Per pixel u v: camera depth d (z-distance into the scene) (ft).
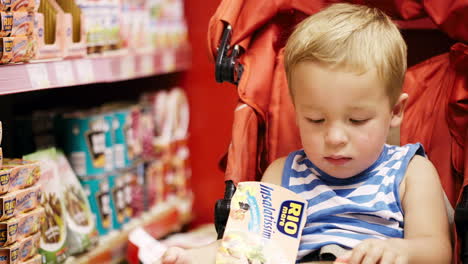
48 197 6.13
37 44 5.54
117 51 7.51
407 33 5.35
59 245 6.17
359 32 3.96
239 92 4.91
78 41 6.38
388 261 3.45
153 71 8.39
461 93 4.65
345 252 3.89
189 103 10.32
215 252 4.06
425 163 4.24
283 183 4.45
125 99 9.47
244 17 5.07
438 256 3.78
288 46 4.17
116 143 7.61
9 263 4.77
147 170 8.58
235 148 4.70
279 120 5.09
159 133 9.09
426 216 3.96
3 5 4.92
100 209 7.25
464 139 4.66
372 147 3.92
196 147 10.43
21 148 6.72
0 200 4.68
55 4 5.92
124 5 7.78
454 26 4.68
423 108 4.87
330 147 3.88
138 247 6.69
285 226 4.08
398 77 4.00
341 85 3.78
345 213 4.13
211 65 10.18
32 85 5.30
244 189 4.23
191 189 10.47
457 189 4.70
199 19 10.09
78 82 6.13
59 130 7.06
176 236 9.07
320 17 4.20
